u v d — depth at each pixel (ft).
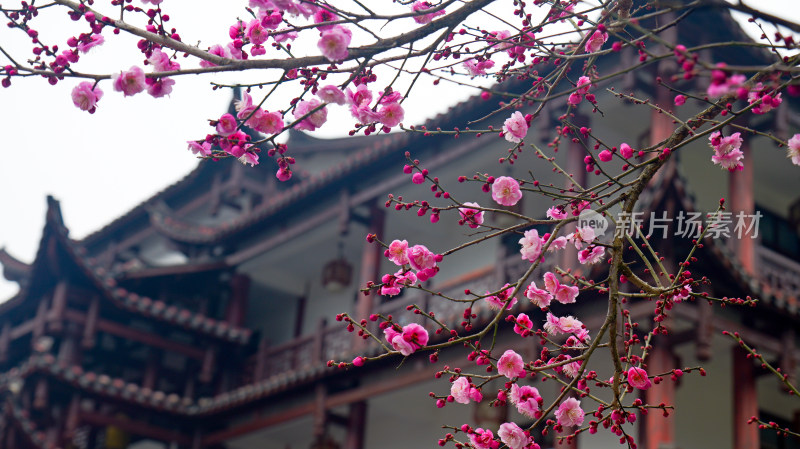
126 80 14.94
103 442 66.59
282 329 75.72
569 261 43.68
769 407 54.03
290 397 62.34
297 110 16.44
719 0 12.42
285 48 15.80
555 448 47.57
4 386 65.21
